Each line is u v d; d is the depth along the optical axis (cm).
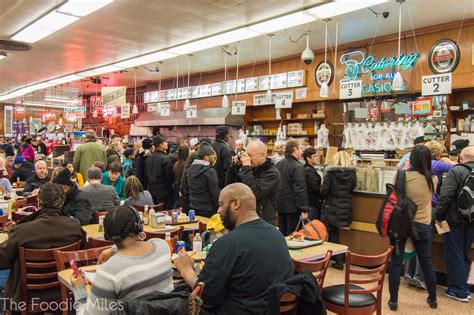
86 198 484
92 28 805
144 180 714
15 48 931
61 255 291
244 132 1195
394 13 725
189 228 448
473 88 774
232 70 1259
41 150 1385
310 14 675
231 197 248
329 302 317
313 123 1073
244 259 226
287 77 1064
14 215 449
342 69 955
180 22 750
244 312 223
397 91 855
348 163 627
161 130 1520
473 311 422
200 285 217
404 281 521
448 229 450
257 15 697
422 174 416
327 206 562
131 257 207
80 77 1413
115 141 999
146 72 1377
